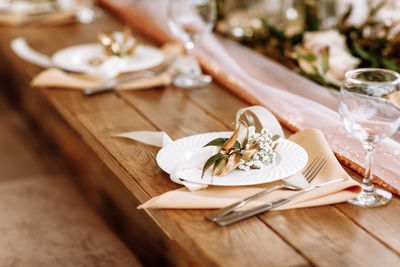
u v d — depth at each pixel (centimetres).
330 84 142
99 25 203
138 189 104
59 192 196
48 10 209
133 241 158
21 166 222
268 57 172
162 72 151
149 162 110
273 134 109
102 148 116
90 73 146
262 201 97
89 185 183
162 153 107
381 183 103
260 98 133
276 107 128
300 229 93
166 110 132
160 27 182
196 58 156
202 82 147
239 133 103
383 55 154
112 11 221
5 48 176
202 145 109
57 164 219
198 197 97
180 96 140
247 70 153
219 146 104
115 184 161
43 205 186
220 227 93
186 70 151
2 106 283
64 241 165
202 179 99
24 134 253
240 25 197
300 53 152
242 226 93
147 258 152
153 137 116
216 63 151
